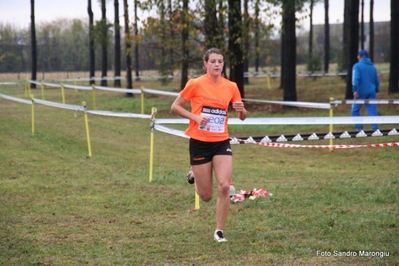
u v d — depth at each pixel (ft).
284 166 47.96
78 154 54.90
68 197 36.29
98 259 24.06
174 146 61.77
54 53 247.91
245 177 42.57
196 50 95.30
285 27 88.02
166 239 26.86
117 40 148.87
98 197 36.17
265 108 88.84
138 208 33.19
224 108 25.30
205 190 25.85
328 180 39.99
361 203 32.40
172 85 159.74
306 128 69.26
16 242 26.68
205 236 27.04
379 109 76.89
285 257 23.58
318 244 25.05
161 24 93.45
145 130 75.15
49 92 145.07
